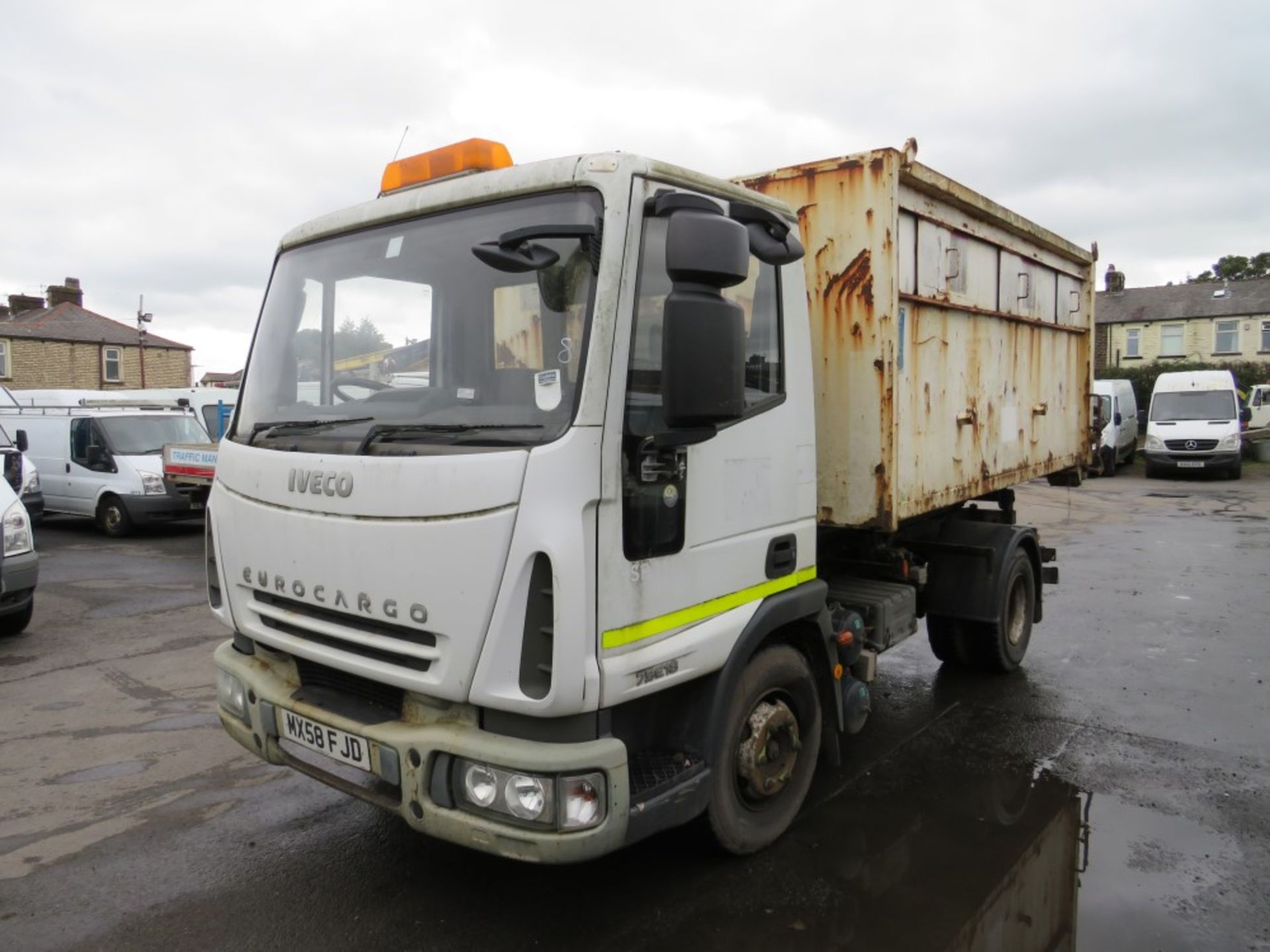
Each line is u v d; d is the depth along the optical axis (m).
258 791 4.59
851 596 4.84
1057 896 3.52
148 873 3.76
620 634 2.88
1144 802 4.37
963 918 3.37
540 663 2.75
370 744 3.03
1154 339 47.00
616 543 2.86
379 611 3.01
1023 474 6.39
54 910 3.49
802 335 3.86
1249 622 7.88
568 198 2.99
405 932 3.31
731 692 3.40
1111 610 8.37
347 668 3.14
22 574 7.41
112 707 5.95
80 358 42.50
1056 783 4.58
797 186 4.32
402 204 3.43
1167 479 23.20
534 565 2.74
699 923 3.35
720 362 2.72
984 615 5.93
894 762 4.85
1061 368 7.09
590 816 2.79
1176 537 13.02
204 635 7.91
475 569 2.77
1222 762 4.84
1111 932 3.28
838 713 4.18
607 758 2.82
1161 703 5.78
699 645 3.20
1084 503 17.72
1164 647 7.10
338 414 3.46
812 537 3.93
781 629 3.92
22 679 6.60
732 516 3.40
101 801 4.48
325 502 3.17
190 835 4.10
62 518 16.97
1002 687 6.13
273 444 3.52
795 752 3.86
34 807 4.43
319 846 3.98
